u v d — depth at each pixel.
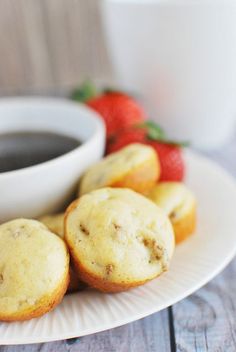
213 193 0.46
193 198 0.43
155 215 0.38
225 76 0.53
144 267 0.37
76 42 0.68
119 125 0.52
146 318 0.38
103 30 0.67
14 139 0.49
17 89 0.70
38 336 0.35
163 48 0.52
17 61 0.69
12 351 0.37
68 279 0.37
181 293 0.37
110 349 0.37
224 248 0.40
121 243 0.37
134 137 0.48
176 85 0.53
